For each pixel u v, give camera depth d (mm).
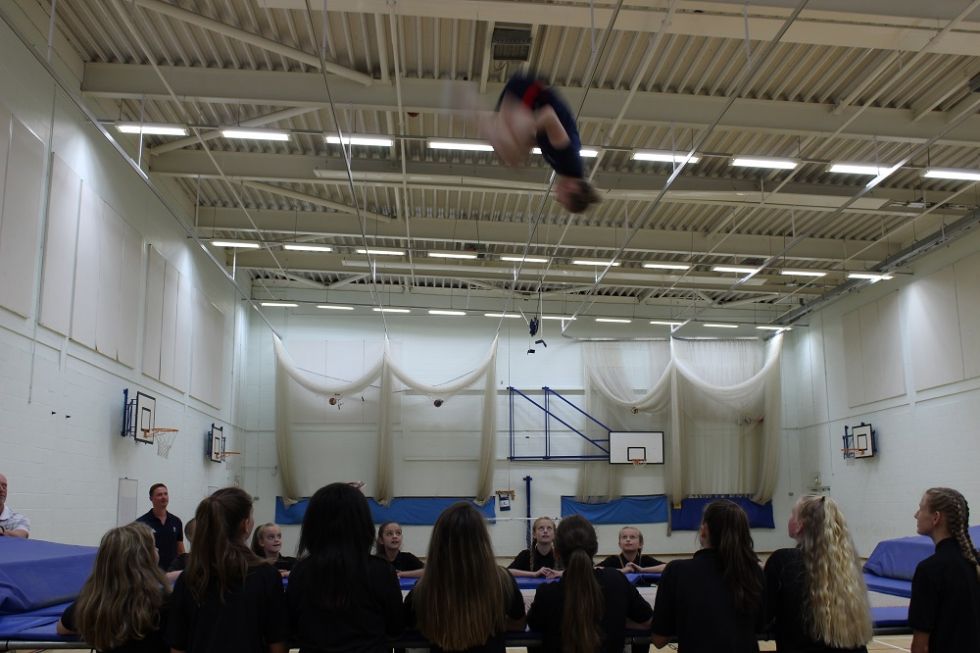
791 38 9086
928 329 17406
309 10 8508
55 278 10359
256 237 17922
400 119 11430
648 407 21594
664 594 3916
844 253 17938
